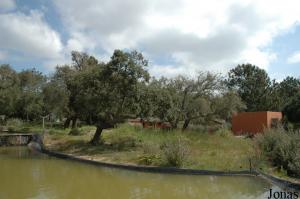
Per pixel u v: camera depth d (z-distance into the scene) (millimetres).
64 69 38469
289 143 16359
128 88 24391
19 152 27344
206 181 15078
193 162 17641
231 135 29125
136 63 24859
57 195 12992
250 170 15922
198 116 33156
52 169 18844
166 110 26734
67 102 36656
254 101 68125
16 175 17156
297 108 44500
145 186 14508
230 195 12664
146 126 33188
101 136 28688
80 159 21422
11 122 45125
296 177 13992
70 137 30219
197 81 33656
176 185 14555
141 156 20031
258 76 70188
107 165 19359
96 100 24859
